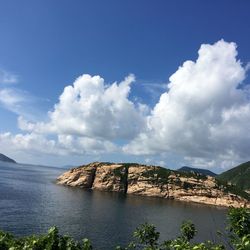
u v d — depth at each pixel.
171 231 110.06
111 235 95.88
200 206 195.25
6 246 17.81
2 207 123.31
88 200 170.38
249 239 14.59
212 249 16.38
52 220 108.62
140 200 193.50
